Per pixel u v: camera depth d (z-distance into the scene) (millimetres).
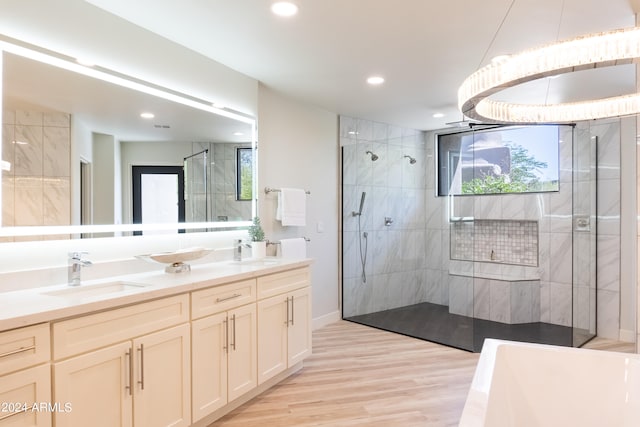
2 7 1989
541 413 2057
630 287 4047
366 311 5164
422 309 5410
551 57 1432
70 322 1715
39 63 2162
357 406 2736
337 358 3645
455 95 4105
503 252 5066
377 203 5246
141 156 2719
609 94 3930
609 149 4137
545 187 4703
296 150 4328
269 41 2832
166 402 2143
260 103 3875
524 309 4758
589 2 2254
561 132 4562
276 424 2508
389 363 3516
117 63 2516
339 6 2330
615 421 1936
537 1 2250
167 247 2904
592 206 4219
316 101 4348
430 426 2477
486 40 2787
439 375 3254
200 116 3127
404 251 5512
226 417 2594
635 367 1967
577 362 2066
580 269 4246
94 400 1805
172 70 2875
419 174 5656
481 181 5074
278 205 4035
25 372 1558
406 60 3162
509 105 2250
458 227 5184
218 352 2490
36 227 2148
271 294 2961
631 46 1334
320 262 4680
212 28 2652
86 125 2396
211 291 2443
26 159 2113
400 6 2322
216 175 3256
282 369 3053
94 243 2449
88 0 2334
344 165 4926
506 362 2160
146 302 2043
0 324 1473
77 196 2352
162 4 2344
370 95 4113
